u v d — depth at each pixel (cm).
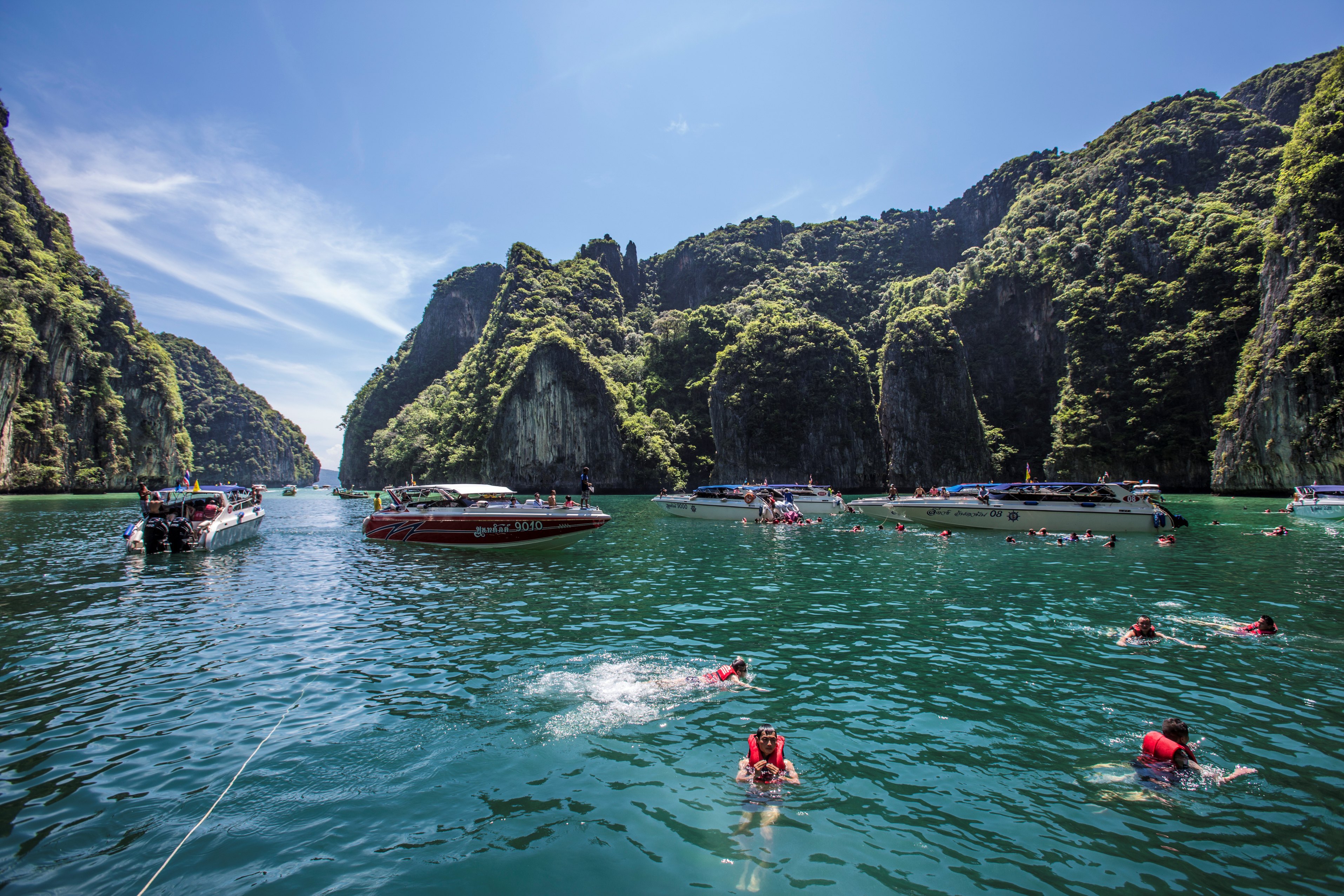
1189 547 2380
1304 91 11200
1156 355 8525
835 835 514
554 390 10350
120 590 1595
